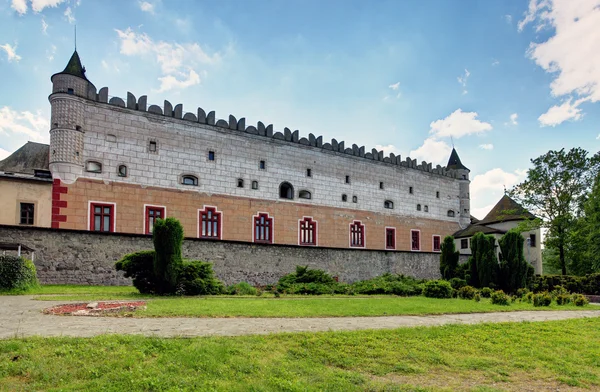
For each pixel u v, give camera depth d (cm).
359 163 4341
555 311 1967
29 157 3131
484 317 1616
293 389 718
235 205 3494
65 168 2812
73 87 2886
